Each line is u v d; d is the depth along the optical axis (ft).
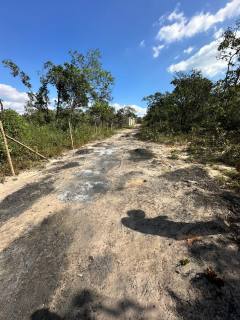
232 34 44.39
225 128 35.81
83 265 8.41
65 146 34.91
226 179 16.35
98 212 12.32
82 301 6.94
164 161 23.00
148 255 8.71
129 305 6.73
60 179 18.45
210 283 7.27
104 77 66.54
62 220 11.73
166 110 57.52
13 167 21.71
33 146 28.02
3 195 15.80
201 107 48.08
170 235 9.87
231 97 40.86
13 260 8.95
